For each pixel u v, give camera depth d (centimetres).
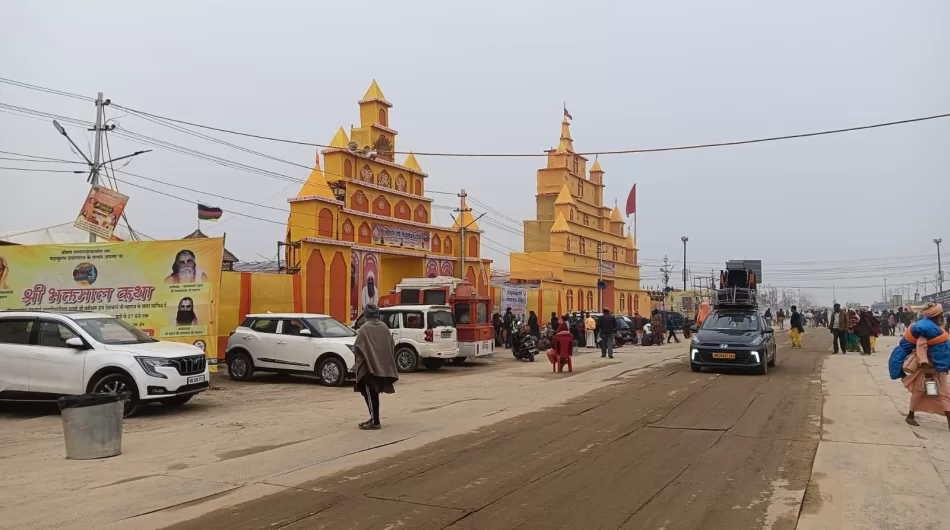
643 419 1073
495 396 1388
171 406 1263
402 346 1955
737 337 1777
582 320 3152
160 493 660
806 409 1157
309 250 2347
